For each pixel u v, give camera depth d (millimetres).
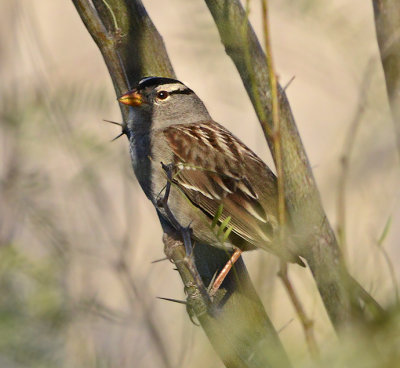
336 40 6641
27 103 7613
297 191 4414
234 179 7660
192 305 5184
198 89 10109
